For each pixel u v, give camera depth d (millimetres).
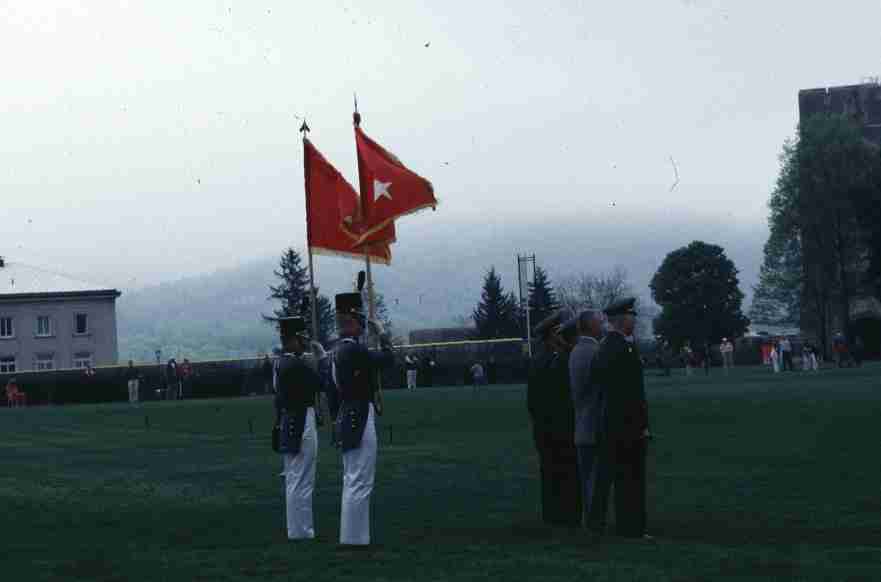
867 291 97938
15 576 10859
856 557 10656
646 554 11094
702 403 37531
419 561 11102
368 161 25391
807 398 37812
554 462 13438
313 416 13125
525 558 11070
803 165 97062
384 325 14070
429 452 24078
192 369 88688
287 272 158000
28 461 25641
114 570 11117
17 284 128750
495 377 84750
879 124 124625
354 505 12203
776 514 13617
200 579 10477
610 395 12219
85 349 128375
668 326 129500
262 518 15000
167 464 24016
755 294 101375
